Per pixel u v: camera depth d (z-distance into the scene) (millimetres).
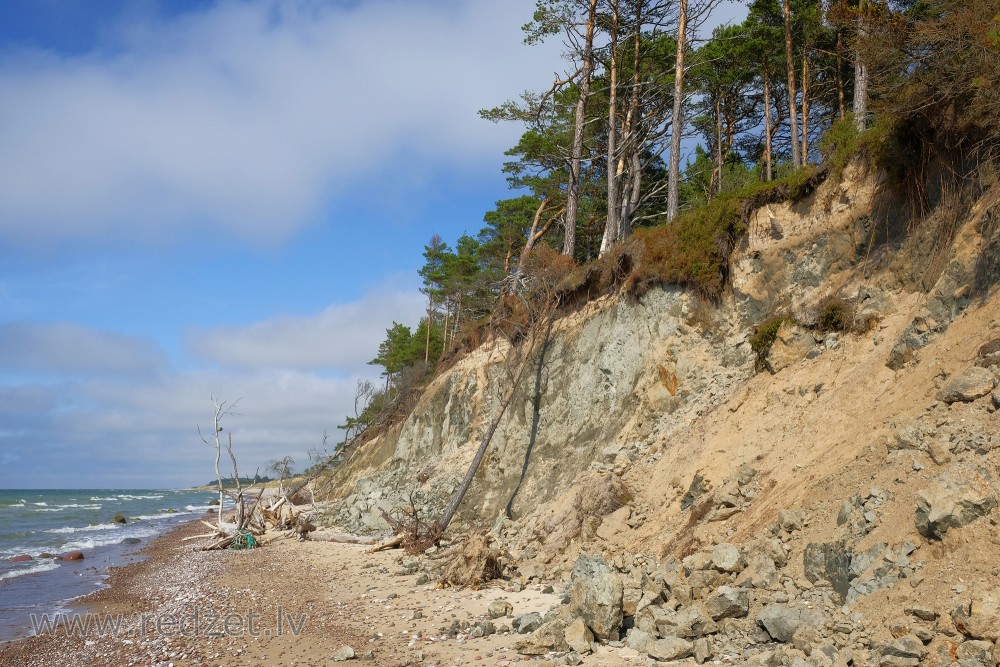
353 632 11367
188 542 31188
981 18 12047
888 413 10547
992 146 11992
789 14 28281
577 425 21547
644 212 40719
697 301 19562
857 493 9281
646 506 14508
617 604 9109
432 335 61031
